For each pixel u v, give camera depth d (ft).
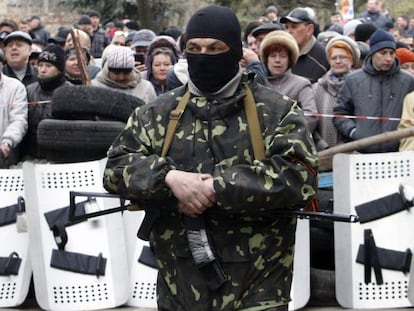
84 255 18.54
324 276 18.85
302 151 11.89
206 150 12.16
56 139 19.39
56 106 19.63
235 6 65.05
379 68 22.20
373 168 18.21
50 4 69.92
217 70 12.07
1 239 19.22
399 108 22.13
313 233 19.21
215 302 12.16
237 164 12.06
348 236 18.17
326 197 19.04
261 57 22.29
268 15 47.67
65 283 18.49
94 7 68.03
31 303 19.49
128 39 36.45
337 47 23.20
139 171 12.10
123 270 18.63
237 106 12.19
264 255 12.16
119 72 22.86
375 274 18.04
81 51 21.43
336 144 22.67
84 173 18.72
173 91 12.62
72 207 13.07
